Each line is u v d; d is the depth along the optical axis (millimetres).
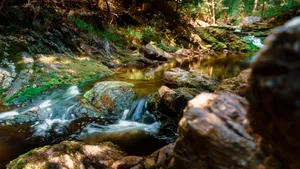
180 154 1813
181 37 15172
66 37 9391
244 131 1562
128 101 5680
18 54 7586
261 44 15906
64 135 4703
